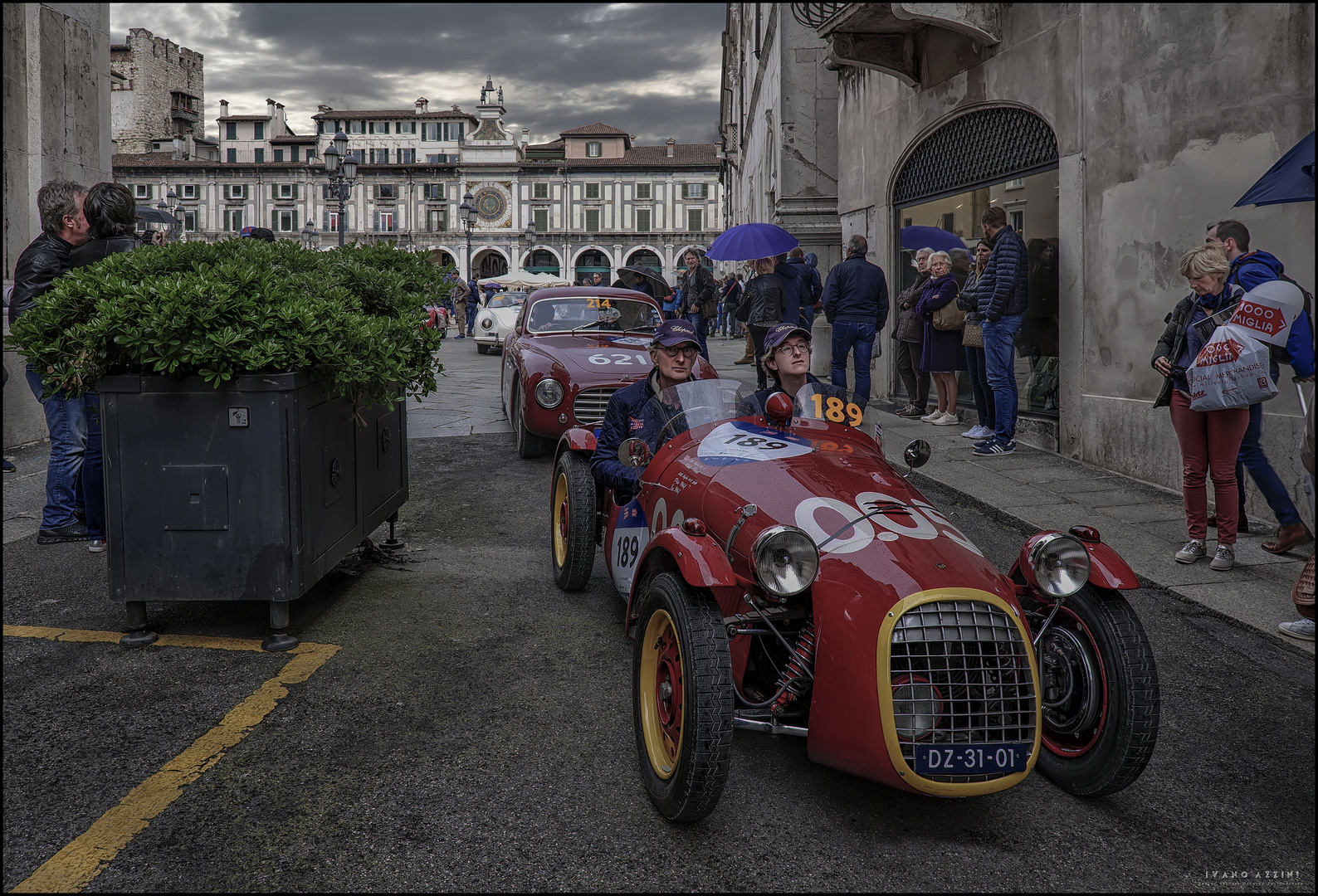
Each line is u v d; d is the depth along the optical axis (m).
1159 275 6.71
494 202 79.31
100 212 5.21
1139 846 2.65
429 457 8.54
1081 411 7.66
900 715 2.50
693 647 2.58
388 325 4.54
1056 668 2.99
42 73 9.78
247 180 77.50
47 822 2.65
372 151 83.88
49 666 3.78
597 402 7.86
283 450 3.81
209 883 2.39
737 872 2.48
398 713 3.39
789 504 2.95
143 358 3.60
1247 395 4.45
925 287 9.46
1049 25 8.02
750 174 27.59
